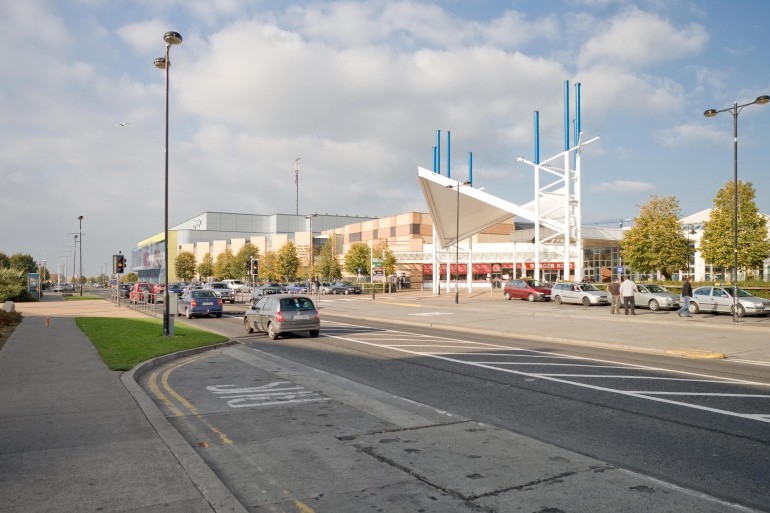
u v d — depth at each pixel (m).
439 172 62.94
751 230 41.00
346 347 16.31
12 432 6.63
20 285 49.62
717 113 24.06
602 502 4.77
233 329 22.56
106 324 21.91
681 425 7.37
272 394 9.47
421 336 19.61
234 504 4.55
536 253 45.81
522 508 4.64
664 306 29.72
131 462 5.57
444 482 5.26
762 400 8.92
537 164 46.50
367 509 4.64
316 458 5.99
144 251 135.25
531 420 7.65
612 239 63.66
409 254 77.44
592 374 11.49
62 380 9.98
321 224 136.88
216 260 119.56
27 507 4.47
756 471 5.56
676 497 4.88
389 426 7.33
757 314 25.38
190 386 10.20
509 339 18.80
